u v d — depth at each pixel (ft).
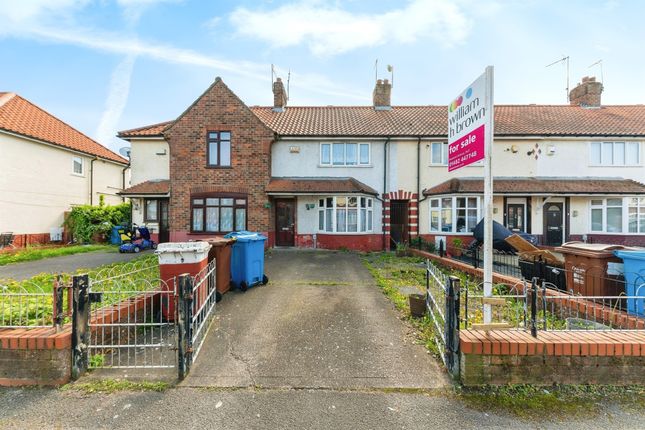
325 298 22.66
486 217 13.56
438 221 51.47
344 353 14.57
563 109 61.11
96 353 14.20
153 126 58.80
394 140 53.06
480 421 10.28
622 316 15.21
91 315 14.83
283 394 11.64
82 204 66.64
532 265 23.94
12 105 59.21
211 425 10.11
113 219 64.34
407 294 23.85
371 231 52.11
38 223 56.80
